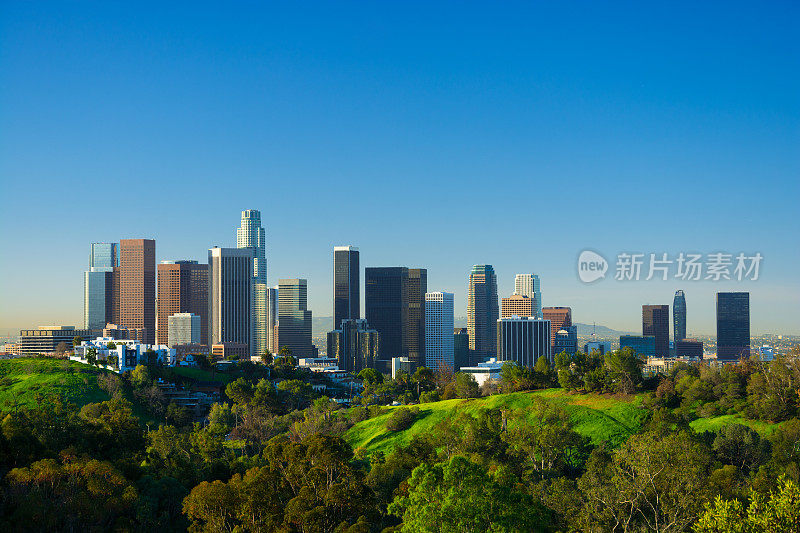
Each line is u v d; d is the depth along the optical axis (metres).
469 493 80.69
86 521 107.25
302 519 97.06
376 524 109.38
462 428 180.50
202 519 107.69
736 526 76.44
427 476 84.50
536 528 83.94
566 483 118.25
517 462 166.38
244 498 104.12
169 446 179.12
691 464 109.06
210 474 152.00
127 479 128.38
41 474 114.19
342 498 100.00
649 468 106.94
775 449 162.88
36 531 101.31
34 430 152.62
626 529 101.19
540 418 193.00
